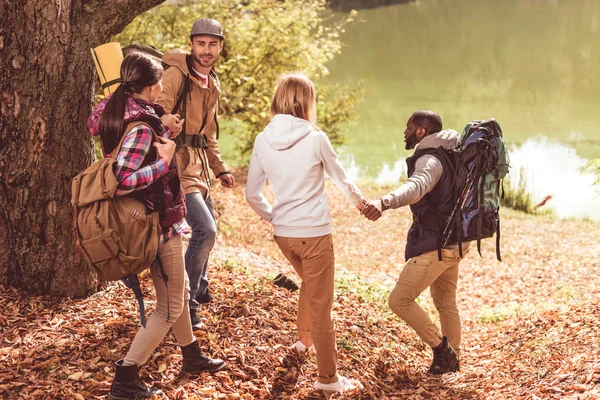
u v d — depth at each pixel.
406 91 36.81
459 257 4.55
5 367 3.50
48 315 4.10
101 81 3.63
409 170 4.56
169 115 3.37
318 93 19.42
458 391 4.36
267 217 3.90
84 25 4.12
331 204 17.38
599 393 3.45
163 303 3.32
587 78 39.16
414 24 64.00
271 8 15.69
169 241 3.28
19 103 4.05
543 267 10.94
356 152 24.36
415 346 5.43
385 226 15.40
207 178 4.38
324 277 3.69
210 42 4.18
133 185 2.99
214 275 5.45
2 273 4.30
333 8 76.00
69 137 4.17
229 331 4.29
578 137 26.34
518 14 65.88
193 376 3.69
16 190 4.17
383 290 6.82
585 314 5.29
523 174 19.78
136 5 4.23
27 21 3.97
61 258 4.30
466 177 4.36
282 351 4.22
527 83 38.47
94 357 3.70
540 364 4.53
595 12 63.50
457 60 46.81
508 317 7.33
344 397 3.84
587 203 17.58
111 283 4.60
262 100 14.77
